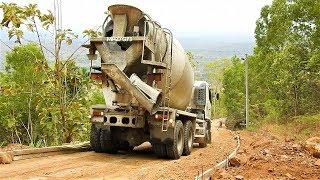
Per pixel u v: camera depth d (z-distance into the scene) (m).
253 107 57.16
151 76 14.85
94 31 16.84
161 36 15.19
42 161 13.33
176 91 16.75
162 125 14.86
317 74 34.03
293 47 36.72
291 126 31.55
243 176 10.26
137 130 15.92
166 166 13.31
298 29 37.09
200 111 22.05
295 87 37.03
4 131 27.58
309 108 36.91
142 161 14.76
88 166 12.80
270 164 12.01
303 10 36.00
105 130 15.78
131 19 14.69
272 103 41.03
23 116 26.41
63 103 19.52
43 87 20.59
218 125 67.44
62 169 11.98
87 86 21.53
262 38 42.66
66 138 19.53
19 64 24.23
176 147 15.42
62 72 19.17
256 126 44.69
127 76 14.55
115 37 14.46
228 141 26.77
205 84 22.39
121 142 16.88
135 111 14.96
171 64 15.49
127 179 10.73
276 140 22.86
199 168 12.83
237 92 64.75
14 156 13.24
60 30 18.64
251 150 17.28
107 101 15.27
